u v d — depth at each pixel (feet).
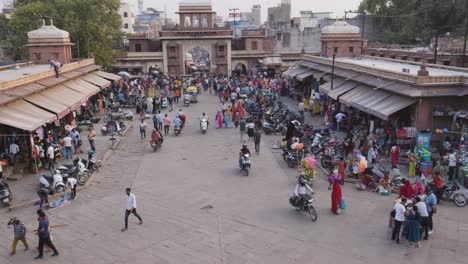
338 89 91.61
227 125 99.76
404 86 69.15
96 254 41.34
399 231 42.19
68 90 91.50
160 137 80.38
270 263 39.11
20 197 55.67
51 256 41.01
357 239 43.29
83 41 151.53
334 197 49.29
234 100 123.65
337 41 132.57
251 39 209.15
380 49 142.51
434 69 88.74
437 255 39.91
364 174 57.88
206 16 199.62
